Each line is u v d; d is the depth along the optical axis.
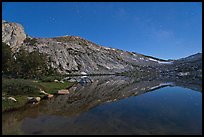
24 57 79.94
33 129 20.98
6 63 69.56
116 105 31.53
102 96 42.28
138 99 36.62
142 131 19.20
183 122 21.73
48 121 23.83
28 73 78.81
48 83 61.78
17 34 152.38
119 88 56.62
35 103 35.47
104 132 19.17
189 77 88.69
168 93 43.28
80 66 160.25
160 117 23.91
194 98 35.84
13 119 25.34
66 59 158.25
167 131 19.12
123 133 18.78
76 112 27.83
